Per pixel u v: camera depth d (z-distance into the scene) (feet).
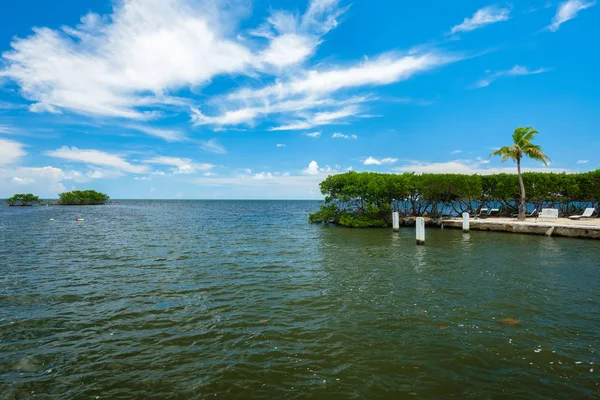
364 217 134.62
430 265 57.41
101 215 221.05
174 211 292.40
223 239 94.38
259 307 35.47
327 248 77.51
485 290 41.70
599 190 129.18
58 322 31.27
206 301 37.58
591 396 19.48
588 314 32.99
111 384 20.99
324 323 30.89
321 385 20.71
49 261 60.70
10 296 39.19
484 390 20.11
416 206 155.84
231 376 21.81
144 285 44.37
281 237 99.60
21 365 23.31
